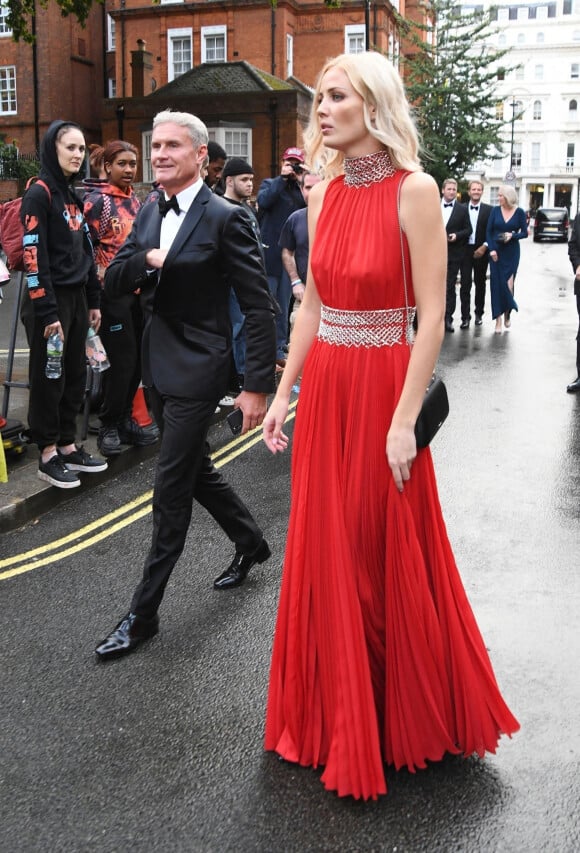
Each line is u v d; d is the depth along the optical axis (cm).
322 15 3139
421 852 233
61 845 238
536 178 8800
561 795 255
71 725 296
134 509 514
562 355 1027
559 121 8688
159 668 332
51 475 517
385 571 258
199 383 338
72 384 534
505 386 848
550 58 8606
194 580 411
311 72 3192
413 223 241
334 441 257
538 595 390
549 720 292
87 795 259
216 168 771
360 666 251
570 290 1916
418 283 245
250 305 339
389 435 248
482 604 381
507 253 1190
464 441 652
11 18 1477
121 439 600
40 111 3197
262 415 348
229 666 333
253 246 339
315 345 266
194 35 3150
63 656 342
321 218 259
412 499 259
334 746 254
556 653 337
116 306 550
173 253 333
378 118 240
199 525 486
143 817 249
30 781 266
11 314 1378
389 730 260
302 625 263
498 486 548
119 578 416
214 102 2627
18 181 2856
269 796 257
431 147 2491
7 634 360
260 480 568
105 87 3444
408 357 254
